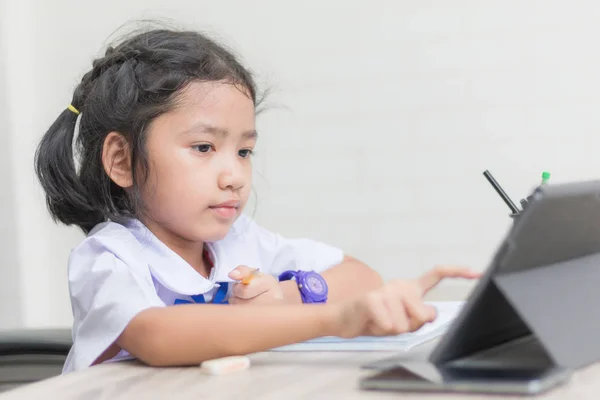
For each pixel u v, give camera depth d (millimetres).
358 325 704
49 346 1156
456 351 623
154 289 981
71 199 1185
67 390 643
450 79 2311
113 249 985
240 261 1251
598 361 631
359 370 676
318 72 2395
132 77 1079
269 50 2428
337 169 2389
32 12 2561
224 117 1041
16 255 2518
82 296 940
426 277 741
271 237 1379
